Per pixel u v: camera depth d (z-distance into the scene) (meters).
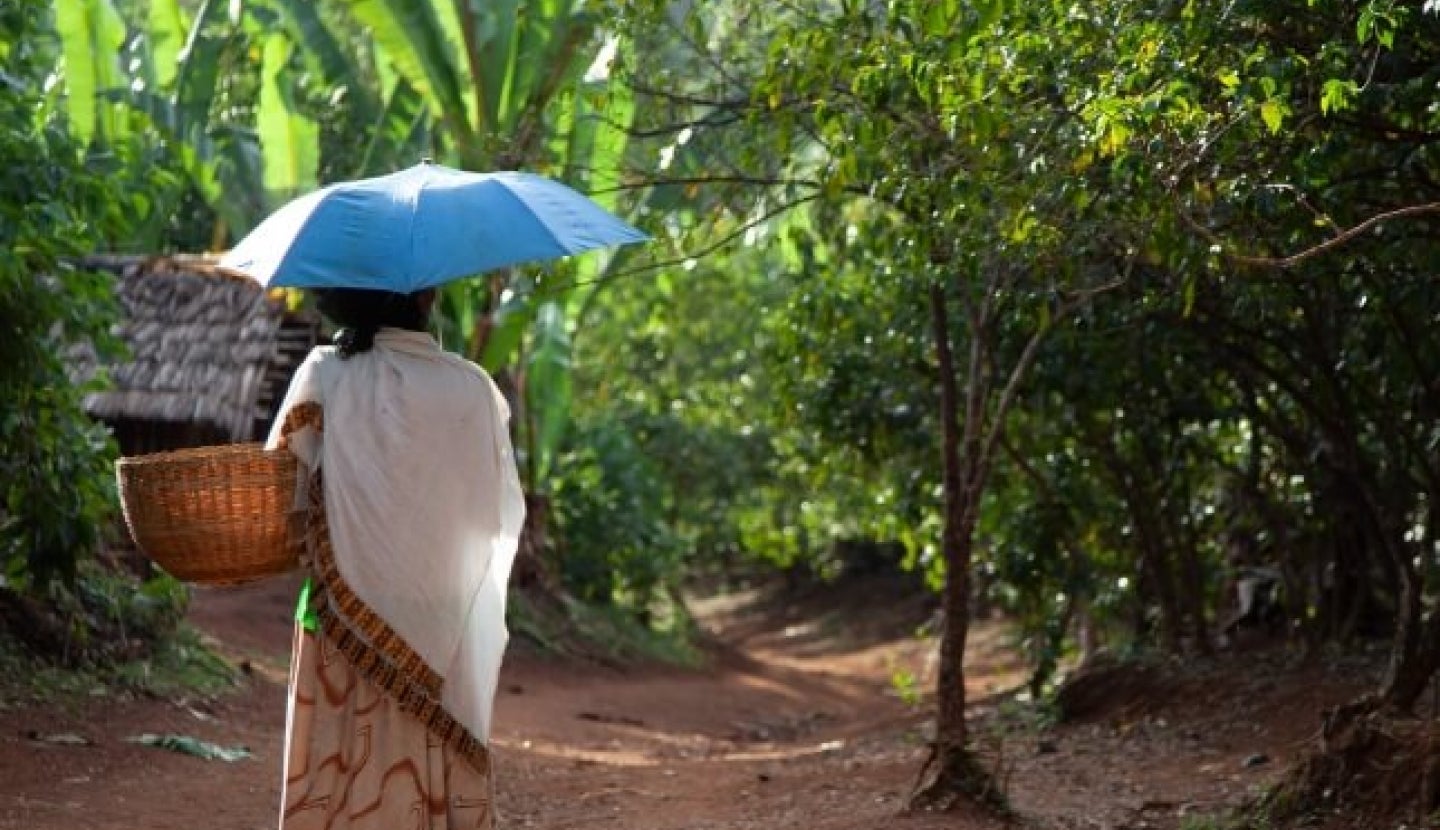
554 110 10.26
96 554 12.58
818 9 8.93
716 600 41.09
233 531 4.82
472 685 4.94
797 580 38.41
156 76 16.73
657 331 25.61
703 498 28.83
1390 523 11.13
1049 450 14.91
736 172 9.12
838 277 13.14
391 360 4.87
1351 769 8.22
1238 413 13.78
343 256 4.82
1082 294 7.95
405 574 4.77
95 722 10.62
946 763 8.98
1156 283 9.69
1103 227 7.31
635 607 25.31
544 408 21.58
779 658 31.47
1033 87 7.47
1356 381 10.93
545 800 9.95
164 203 17.28
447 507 4.84
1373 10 6.02
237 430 15.74
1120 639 17.91
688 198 9.77
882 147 7.68
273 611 17.58
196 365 16.06
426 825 4.80
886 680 26.55
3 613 11.39
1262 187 6.67
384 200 4.94
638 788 10.55
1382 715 8.52
